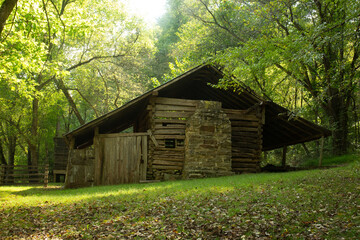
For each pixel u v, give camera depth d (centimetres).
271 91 2519
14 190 1653
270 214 727
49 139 3603
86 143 2345
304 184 1083
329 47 1686
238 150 1928
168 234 647
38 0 1223
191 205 860
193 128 1766
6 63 1479
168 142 2266
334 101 2281
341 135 2259
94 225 746
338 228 601
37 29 1277
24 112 2875
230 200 880
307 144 3073
